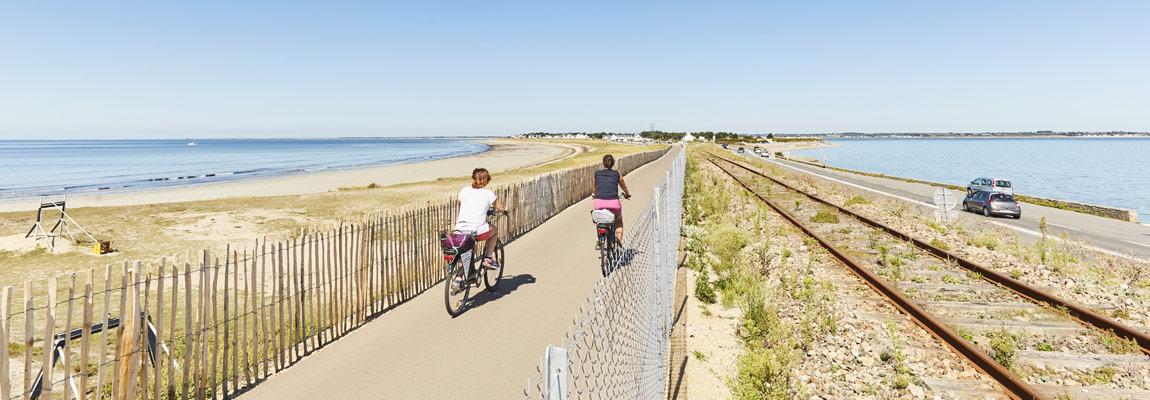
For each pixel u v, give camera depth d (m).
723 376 5.77
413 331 6.11
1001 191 24.94
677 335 6.26
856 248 12.37
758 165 53.47
